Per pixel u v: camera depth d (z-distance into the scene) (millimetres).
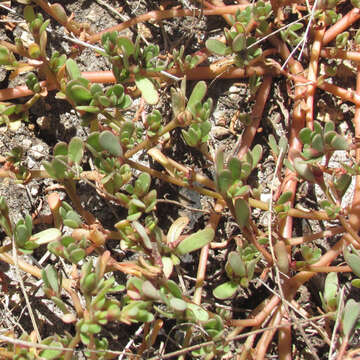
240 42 342
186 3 396
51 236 318
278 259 315
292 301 344
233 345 354
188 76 376
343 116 388
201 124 320
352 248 324
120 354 323
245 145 375
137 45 323
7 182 369
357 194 349
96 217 368
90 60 389
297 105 374
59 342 299
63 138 381
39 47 332
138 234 312
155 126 325
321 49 381
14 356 294
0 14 391
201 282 348
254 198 367
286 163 330
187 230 370
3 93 357
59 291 303
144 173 316
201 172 379
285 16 390
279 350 343
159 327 327
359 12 374
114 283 359
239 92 388
